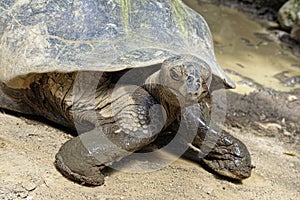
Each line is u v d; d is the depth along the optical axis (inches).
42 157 213.3
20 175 195.9
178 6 253.3
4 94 243.1
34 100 241.1
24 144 220.8
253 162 263.0
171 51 217.8
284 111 364.8
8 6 239.3
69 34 219.6
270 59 471.8
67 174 203.0
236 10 589.3
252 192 228.8
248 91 390.3
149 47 215.6
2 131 227.8
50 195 191.3
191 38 240.8
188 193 211.3
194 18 260.1
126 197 199.8
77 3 227.1
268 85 411.2
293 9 531.2
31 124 243.3
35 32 224.1
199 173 232.2
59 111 237.1
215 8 584.7
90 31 219.5
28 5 234.5
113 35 218.5
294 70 453.7
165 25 232.7
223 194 218.5
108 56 210.5
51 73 218.5
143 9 232.1
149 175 220.2
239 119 338.0
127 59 208.1
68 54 213.9
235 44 494.3
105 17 223.9
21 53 222.1
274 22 570.9
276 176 253.6
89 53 212.7
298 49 506.0
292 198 233.6
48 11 227.9
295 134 332.2
